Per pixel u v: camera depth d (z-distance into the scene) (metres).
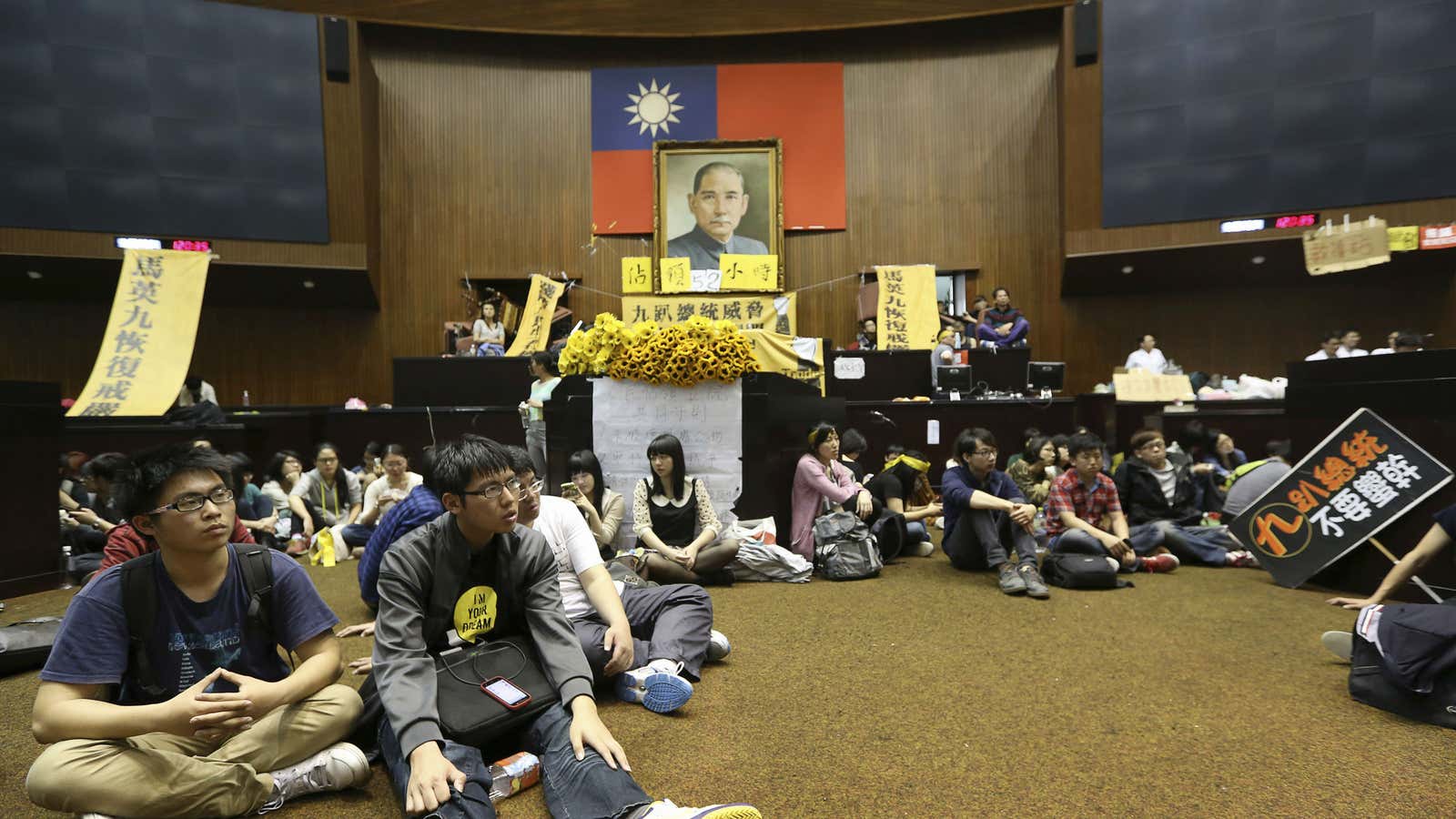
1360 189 9.96
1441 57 9.60
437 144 12.15
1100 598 4.07
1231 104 10.46
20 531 4.73
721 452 4.88
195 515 1.79
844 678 2.88
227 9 10.62
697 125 12.41
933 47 12.28
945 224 12.21
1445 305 10.39
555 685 2.10
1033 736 2.35
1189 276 11.15
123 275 7.86
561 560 2.80
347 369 11.79
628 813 1.73
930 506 5.62
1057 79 11.80
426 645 2.10
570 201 12.37
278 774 1.97
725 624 3.64
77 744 1.74
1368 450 4.09
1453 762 2.15
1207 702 2.61
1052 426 8.31
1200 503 5.25
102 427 6.73
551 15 11.74
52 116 9.91
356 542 5.62
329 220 11.06
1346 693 2.68
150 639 1.85
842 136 12.37
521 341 10.84
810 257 12.40
